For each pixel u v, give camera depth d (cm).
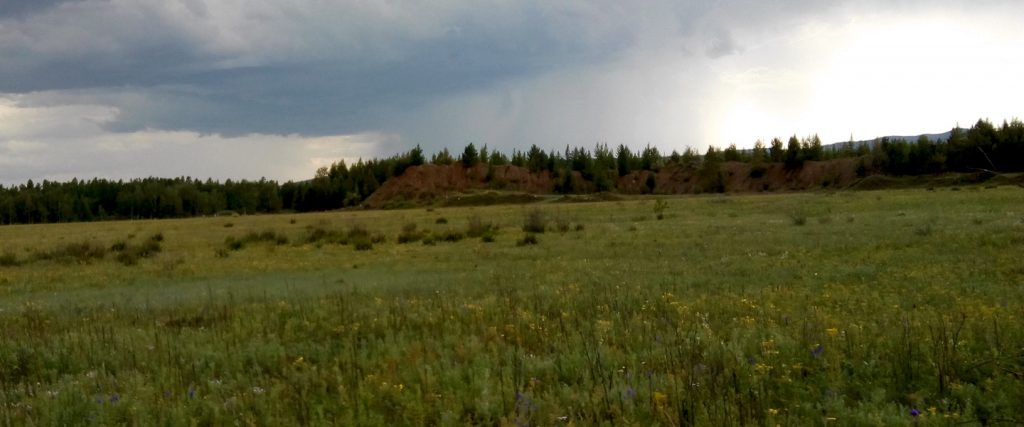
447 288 1538
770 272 1569
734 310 972
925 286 1159
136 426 555
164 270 2312
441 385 636
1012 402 518
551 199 10388
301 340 924
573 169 16075
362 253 2759
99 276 2208
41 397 640
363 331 945
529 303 1124
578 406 554
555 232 3366
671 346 723
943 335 666
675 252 2241
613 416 520
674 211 4791
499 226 3809
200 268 2367
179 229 5109
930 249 1802
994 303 942
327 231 3803
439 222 4606
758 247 2209
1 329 1095
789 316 877
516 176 15212
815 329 755
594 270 1833
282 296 1545
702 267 1766
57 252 2977
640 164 16188
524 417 522
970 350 655
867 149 13650
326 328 987
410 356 749
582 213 5000
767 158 15225
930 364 606
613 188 14862
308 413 570
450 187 14575
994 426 486
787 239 2411
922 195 5028
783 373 624
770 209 4456
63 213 14212
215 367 775
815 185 12862
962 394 541
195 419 562
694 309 1003
